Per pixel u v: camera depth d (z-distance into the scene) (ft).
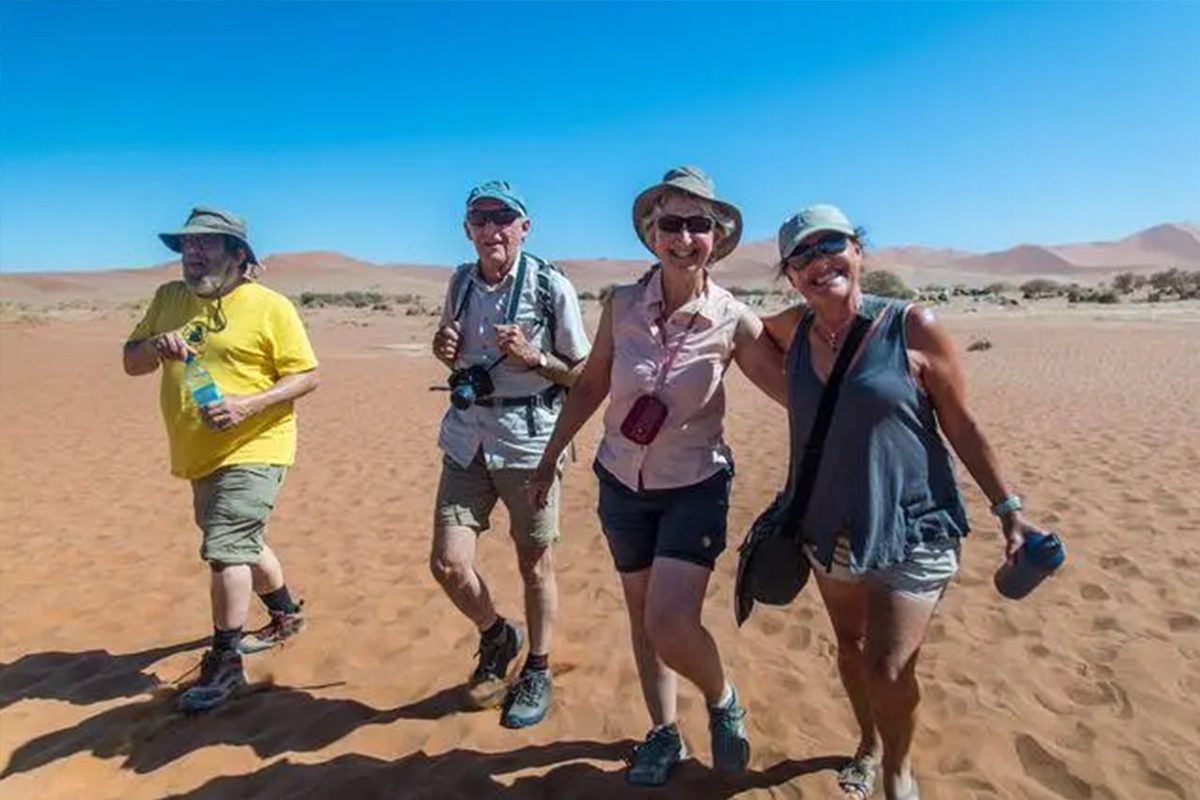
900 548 9.14
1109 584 18.07
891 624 9.29
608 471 11.04
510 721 12.98
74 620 17.58
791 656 15.20
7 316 138.62
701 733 12.60
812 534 9.85
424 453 34.99
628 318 10.68
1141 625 16.05
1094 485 26.35
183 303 13.84
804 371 9.68
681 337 10.43
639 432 10.39
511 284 12.60
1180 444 32.30
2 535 23.75
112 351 82.94
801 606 17.13
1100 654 14.90
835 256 9.00
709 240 10.01
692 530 10.40
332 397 53.93
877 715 9.59
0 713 13.66
